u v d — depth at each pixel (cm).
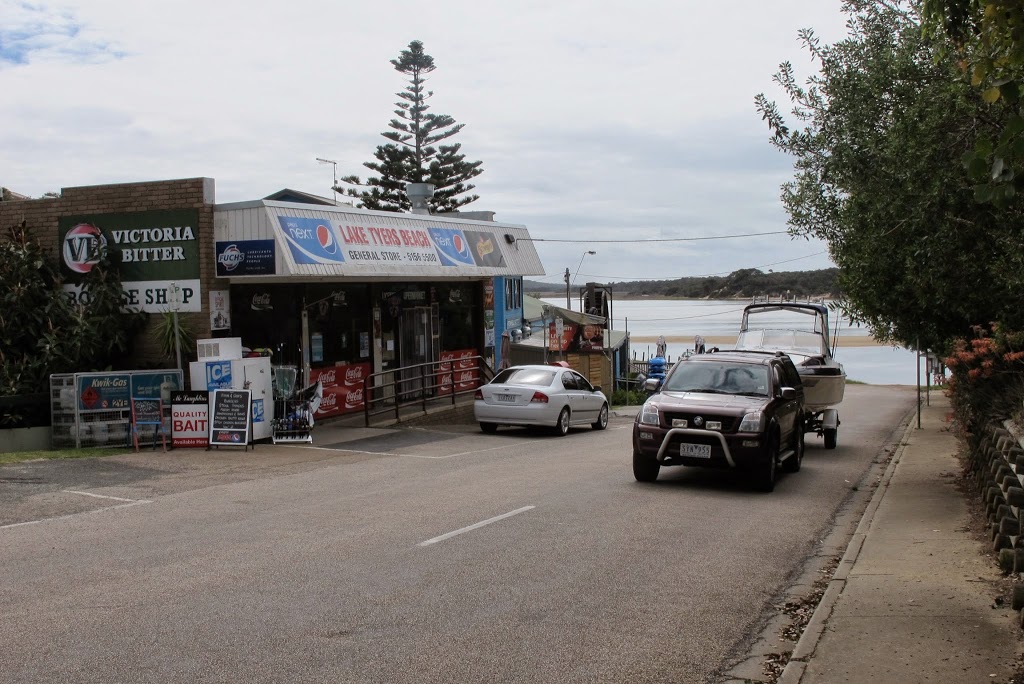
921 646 628
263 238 1819
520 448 1859
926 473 1538
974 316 1294
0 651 596
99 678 551
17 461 1477
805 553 952
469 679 563
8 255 1847
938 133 1034
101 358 1878
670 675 586
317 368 2158
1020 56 627
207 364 1728
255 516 1072
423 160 6094
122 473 1404
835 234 1329
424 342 2612
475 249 2575
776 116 1273
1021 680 560
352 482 1355
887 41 1203
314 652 602
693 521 1088
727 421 1295
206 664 577
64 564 831
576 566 850
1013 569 759
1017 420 1045
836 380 1959
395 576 797
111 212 1900
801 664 596
